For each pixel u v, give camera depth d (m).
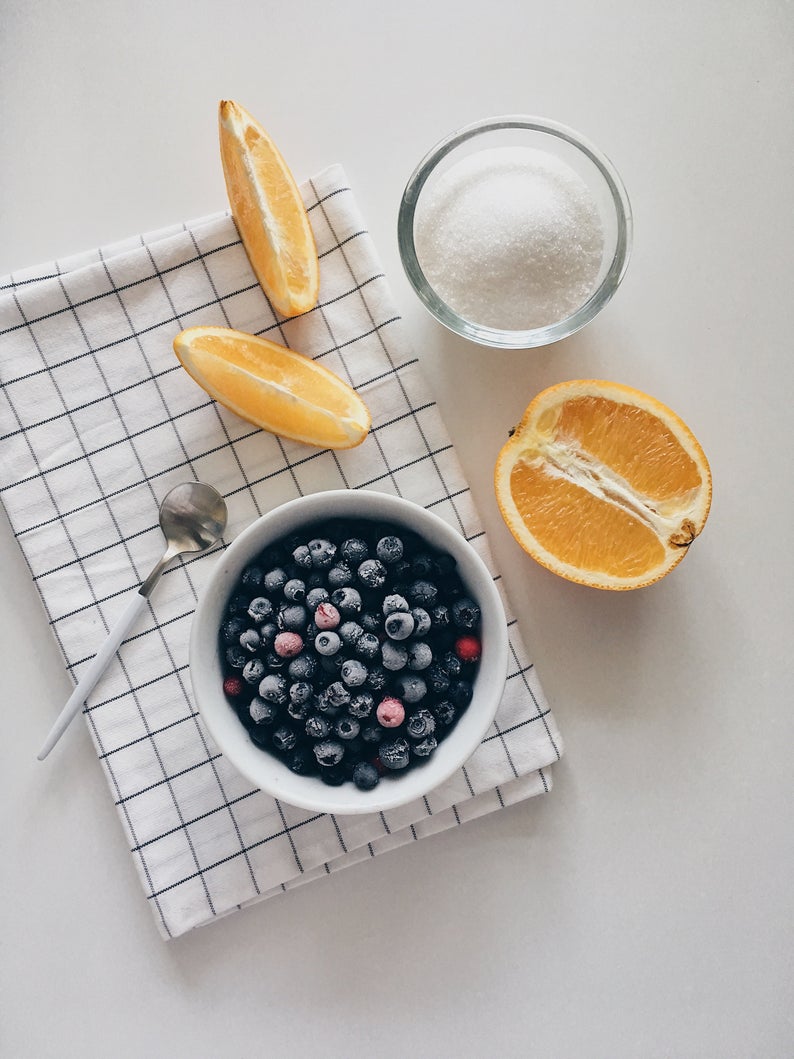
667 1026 0.41
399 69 0.40
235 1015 0.41
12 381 0.37
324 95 0.40
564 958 0.41
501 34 0.40
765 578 0.41
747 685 0.41
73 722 0.40
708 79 0.40
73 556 0.38
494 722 0.38
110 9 0.40
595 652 0.40
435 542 0.34
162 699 0.38
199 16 0.40
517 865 0.41
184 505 0.37
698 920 0.41
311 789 0.33
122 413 0.38
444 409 0.40
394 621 0.32
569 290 0.37
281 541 0.35
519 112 0.40
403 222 0.36
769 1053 0.41
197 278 0.38
